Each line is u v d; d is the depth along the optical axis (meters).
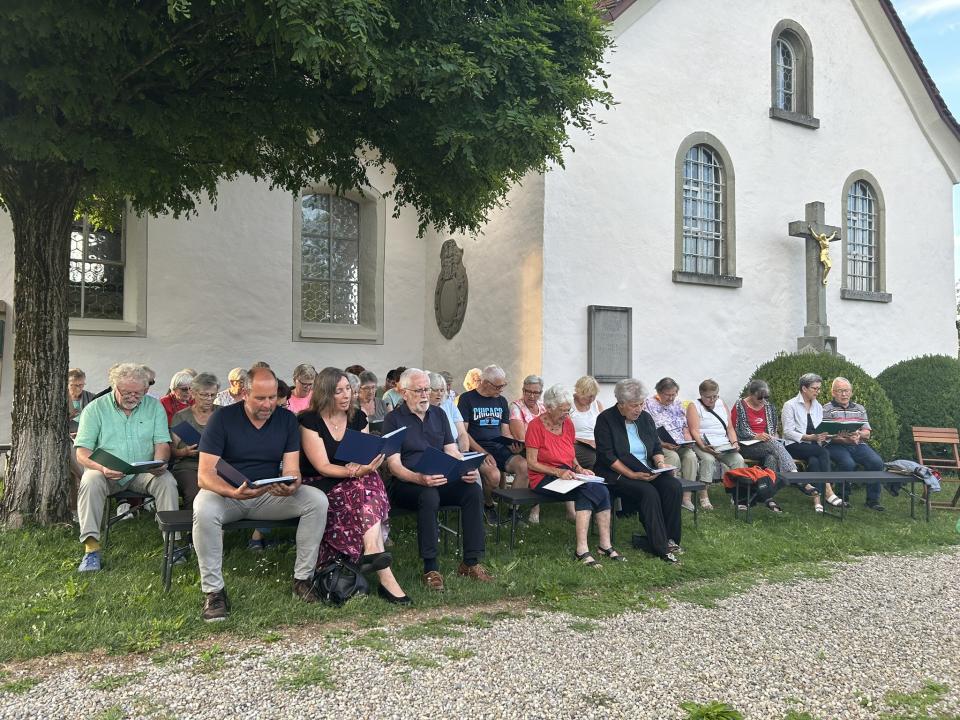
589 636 3.95
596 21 6.09
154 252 9.94
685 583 5.11
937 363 10.66
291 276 11.01
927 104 12.82
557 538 6.05
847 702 3.24
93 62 4.48
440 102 5.27
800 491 8.23
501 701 3.13
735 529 6.54
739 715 3.04
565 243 9.33
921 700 3.27
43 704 3.00
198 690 3.15
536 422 5.87
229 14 4.61
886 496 8.38
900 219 12.66
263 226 10.79
